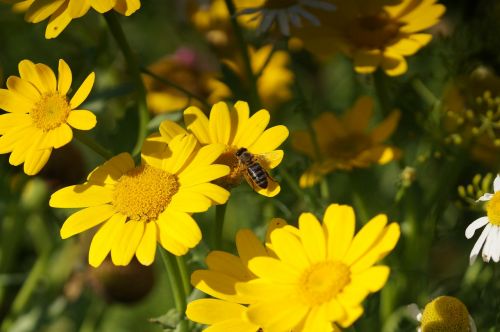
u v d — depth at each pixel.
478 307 0.62
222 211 0.59
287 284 0.55
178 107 0.75
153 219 0.57
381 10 0.66
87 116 0.58
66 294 0.73
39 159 0.58
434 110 0.67
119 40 0.64
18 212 0.71
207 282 0.56
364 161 0.66
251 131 0.59
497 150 0.67
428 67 0.76
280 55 0.77
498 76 0.68
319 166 0.66
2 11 0.77
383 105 0.67
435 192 0.67
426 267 0.68
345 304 0.54
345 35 0.66
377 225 0.54
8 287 0.75
